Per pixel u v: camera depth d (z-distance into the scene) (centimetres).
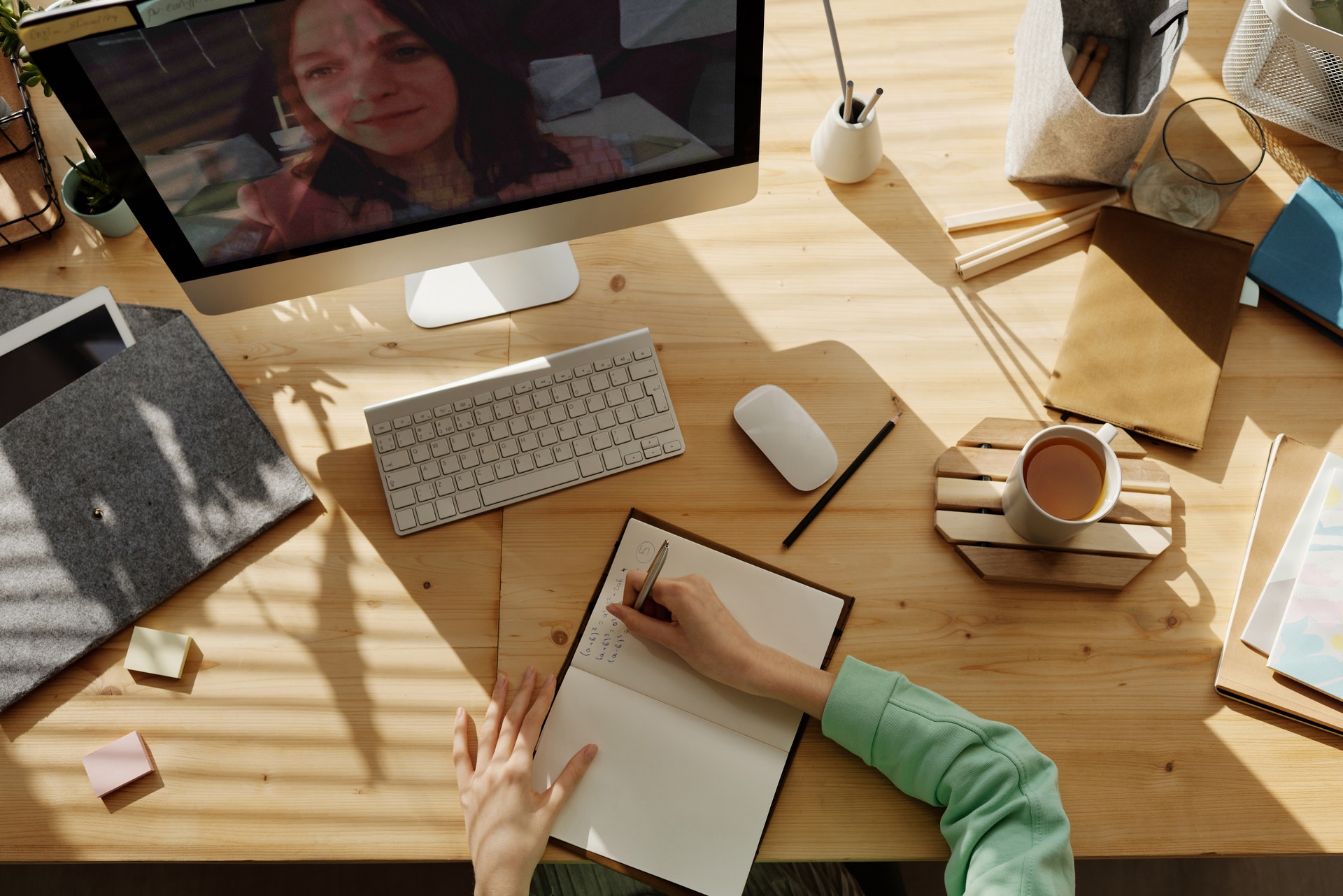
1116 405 89
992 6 107
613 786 78
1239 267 92
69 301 92
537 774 78
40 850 77
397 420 87
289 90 65
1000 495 86
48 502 85
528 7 65
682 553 85
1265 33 94
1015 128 98
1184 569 85
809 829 77
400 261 82
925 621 83
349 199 75
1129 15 97
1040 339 93
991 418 90
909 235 98
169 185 69
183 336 91
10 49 84
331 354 93
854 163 96
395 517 86
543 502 87
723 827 77
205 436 88
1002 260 95
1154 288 92
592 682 81
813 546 86
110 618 82
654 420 89
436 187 76
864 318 95
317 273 80
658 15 68
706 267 96
